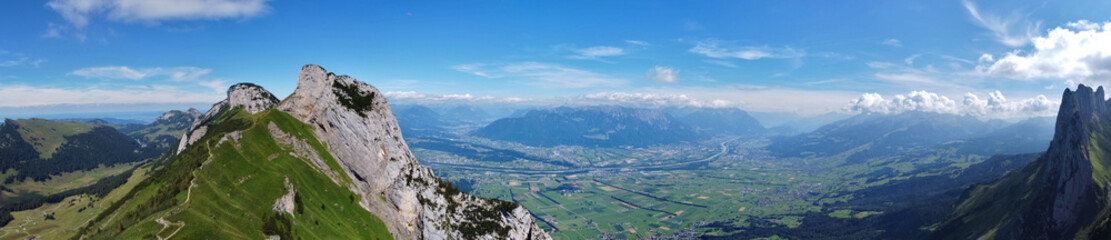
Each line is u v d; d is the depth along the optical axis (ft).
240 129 636.07
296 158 601.62
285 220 488.85
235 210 464.65
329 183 606.96
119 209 502.38
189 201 451.94
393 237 631.97
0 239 609.83
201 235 415.85
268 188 513.04
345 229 560.61
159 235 405.59
